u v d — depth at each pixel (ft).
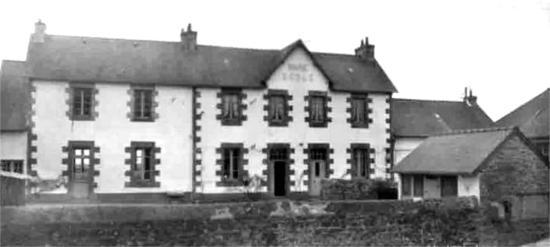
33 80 94.32
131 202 97.66
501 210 69.72
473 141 77.20
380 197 92.02
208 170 102.12
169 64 104.17
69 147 95.35
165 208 55.98
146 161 99.81
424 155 82.53
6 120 93.91
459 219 67.21
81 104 96.99
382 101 113.09
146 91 100.27
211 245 56.90
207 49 110.63
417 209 65.21
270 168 106.01
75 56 99.76
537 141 93.30
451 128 126.31
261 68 109.19
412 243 64.64
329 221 61.21
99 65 99.45
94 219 53.52
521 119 131.34
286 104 106.93
